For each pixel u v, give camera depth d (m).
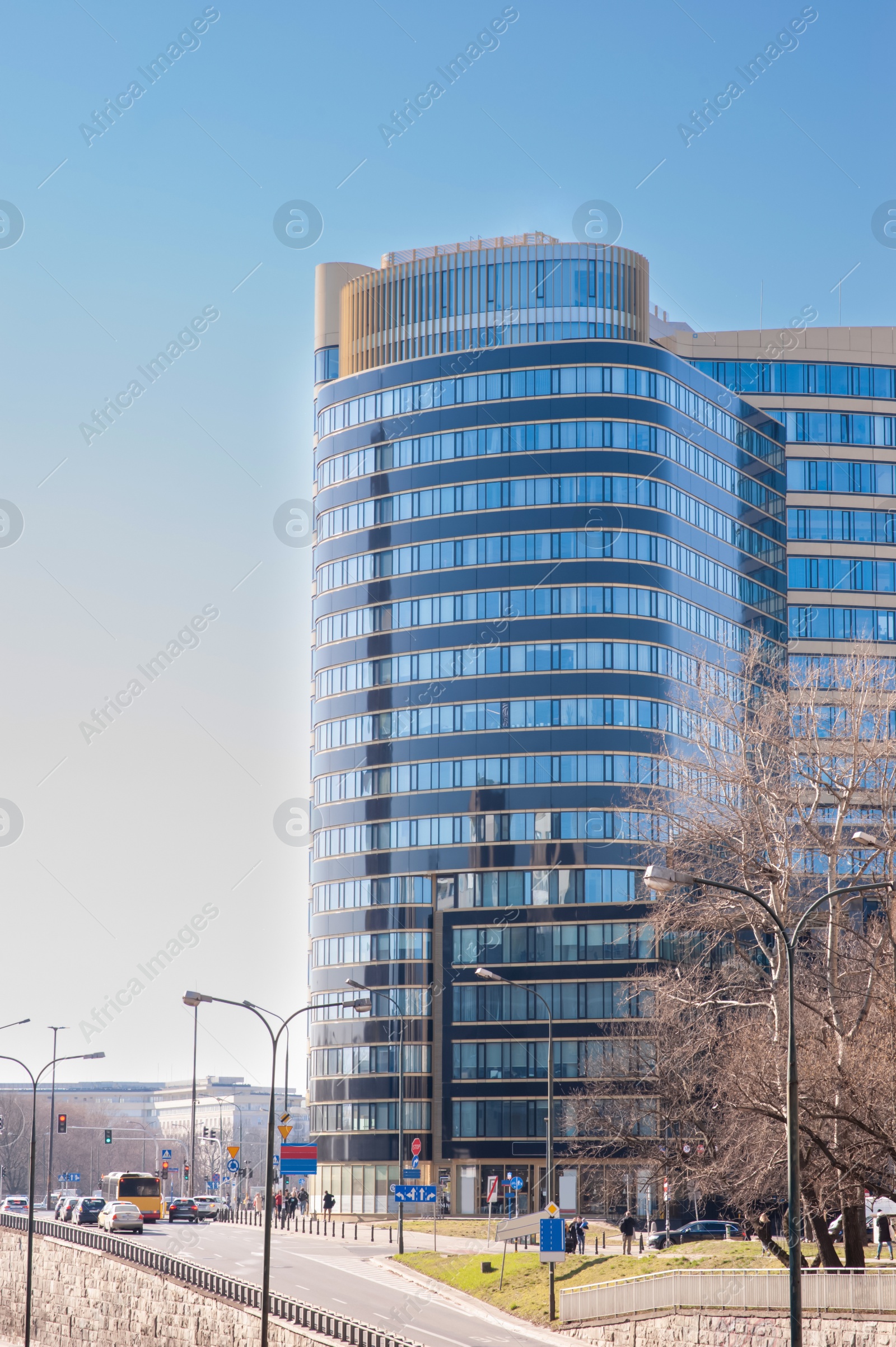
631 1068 95.31
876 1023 48.66
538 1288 63.97
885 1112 46.44
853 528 148.75
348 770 134.88
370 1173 126.25
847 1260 49.72
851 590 147.62
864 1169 47.44
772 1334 45.88
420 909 128.62
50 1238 86.50
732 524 139.62
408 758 131.25
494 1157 122.06
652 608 127.69
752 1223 51.84
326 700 137.75
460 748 129.00
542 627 128.00
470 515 131.88
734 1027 54.53
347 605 137.38
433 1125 125.00
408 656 132.75
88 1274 78.88
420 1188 83.06
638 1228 99.94
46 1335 84.00
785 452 149.12
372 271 150.62
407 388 136.62
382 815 131.75
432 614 132.12
